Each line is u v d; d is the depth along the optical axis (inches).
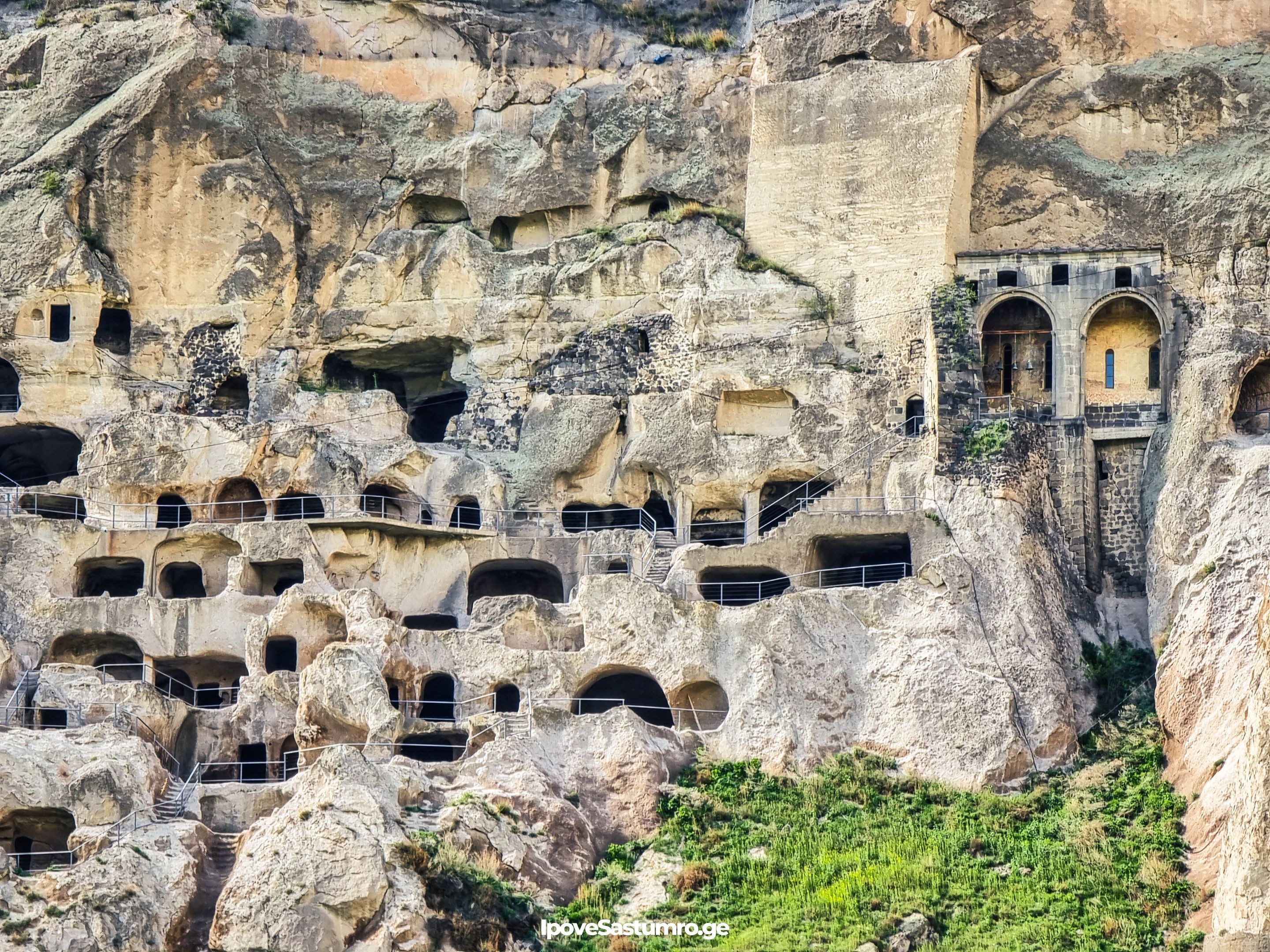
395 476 2549.2
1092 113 2583.7
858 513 2374.5
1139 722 2175.2
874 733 2187.5
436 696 2369.6
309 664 2321.6
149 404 2635.3
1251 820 1800.0
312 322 2689.5
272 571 2490.2
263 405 2625.5
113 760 2100.1
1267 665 1817.2
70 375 2632.9
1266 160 2485.2
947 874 1989.4
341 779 2005.4
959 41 2620.6
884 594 2256.4
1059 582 2306.8
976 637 2220.7
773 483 2532.0
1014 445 2336.4
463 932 1899.6
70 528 2461.9
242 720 2297.0
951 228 2519.7
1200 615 2155.5
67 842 2080.5
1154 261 2433.6
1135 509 2391.7
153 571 2472.9
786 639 2233.0
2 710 2256.4
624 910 1979.6
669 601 2277.3
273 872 1921.8
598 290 2630.4
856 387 2491.4
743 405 2549.2
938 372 2385.6
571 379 2600.9
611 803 2118.6
